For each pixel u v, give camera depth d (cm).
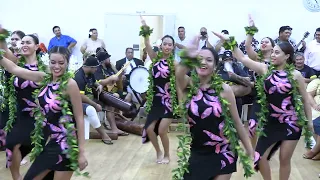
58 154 287
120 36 979
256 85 397
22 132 369
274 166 510
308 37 930
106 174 470
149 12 966
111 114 655
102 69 661
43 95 291
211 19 951
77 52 984
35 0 980
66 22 983
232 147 282
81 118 295
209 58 279
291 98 364
